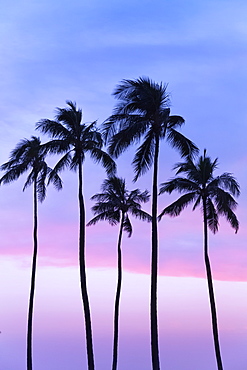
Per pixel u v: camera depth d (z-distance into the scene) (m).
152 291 46.59
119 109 47.12
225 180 57.12
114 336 64.88
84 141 51.81
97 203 65.50
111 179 65.62
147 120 47.09
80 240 51.75
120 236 66.31
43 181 60.62
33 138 60.84
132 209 66.00
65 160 52.16
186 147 48.22
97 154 52.03
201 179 57.56
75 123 51.81
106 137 46.84
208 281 58.38
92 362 50.03
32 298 60.44
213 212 59.44
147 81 46.72
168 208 58.22
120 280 66.00
